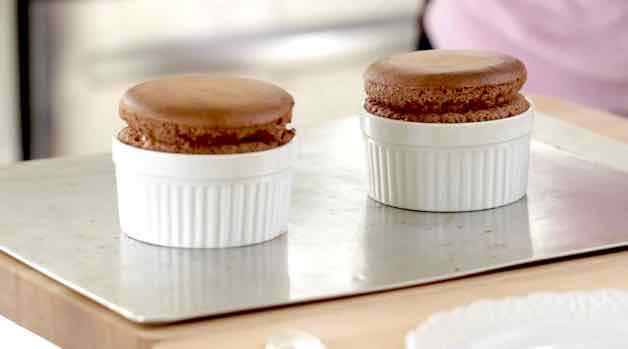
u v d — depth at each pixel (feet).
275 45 6.84
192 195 2.29
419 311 2.07
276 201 2.35
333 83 7.12
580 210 2.51
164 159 2.28
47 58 6.04
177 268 2.21
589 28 4.20
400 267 2.22
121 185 2.35
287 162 2.35
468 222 2.46
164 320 1.99
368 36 7.19
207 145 2.29
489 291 2.15
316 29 6.98
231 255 2.28
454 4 4.61
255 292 2.10
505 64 2.55
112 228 2.41
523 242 2.33
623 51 4.16
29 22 5.92
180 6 6.44
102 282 2.14
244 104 2.29
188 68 6.55
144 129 2.30
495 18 4.42
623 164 2.78
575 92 4.28
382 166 2.55
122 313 2.02
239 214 2.31
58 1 5.99
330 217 2.48
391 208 2.55
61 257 2.25
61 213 2.48
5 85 5.96
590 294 2.02
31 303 2.21
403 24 7.30
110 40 6.25
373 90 2.56
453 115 2.50
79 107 6.23
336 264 2.23
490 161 2.51
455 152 2.49
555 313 1.96
